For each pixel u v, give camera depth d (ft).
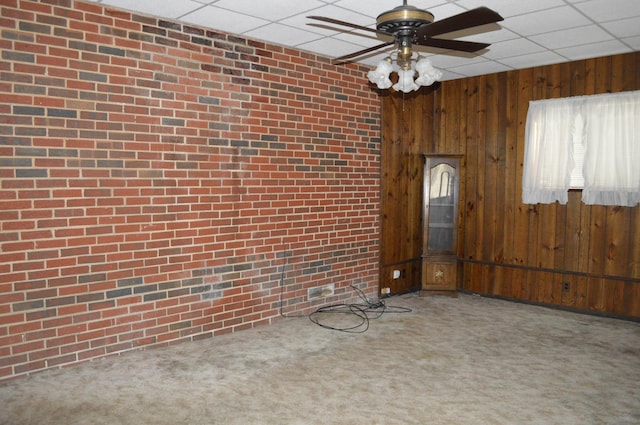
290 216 14.49
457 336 13.30
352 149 16.26
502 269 17.67
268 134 13.78
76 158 10.24
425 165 17.70
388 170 17.56
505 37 13.16
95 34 10.39
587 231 15.70
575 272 15.94
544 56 15.20
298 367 10.92
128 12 10.85
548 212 16.51
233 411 8.83
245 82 13.15
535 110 16.57
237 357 11.43
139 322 11.43
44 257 9.93
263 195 13.75
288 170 14.35
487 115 17.85
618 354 12.04
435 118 19.04
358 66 16.26
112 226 10.83
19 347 9.72
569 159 15.87
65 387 9.55
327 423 8.45
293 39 13.35
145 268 11.43
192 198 12.19
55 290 10.11
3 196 9.37
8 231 9.46
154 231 11.53
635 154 14.61
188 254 12.20
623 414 8.92
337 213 15.89
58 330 10.20
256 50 13.35
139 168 11.19
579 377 10.61
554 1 10.47
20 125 9.52
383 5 10.71
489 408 9.11
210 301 12.74
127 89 10.92
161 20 11.40
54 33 9.84
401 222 18.16
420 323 14.46
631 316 14.92
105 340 10.91
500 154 17.60
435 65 16.34
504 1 10.46
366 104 16.65
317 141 15.14
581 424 8.54
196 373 10.44
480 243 18.21
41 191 9.82
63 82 10.00
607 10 11.06
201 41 12.16
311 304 15.31
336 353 11.85
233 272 13.19
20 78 9.47
